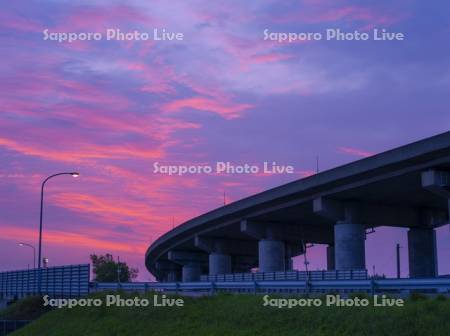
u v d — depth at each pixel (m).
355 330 20.91
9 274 74.19
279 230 92.19
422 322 19.55
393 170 58.66
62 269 56.31
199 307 30.31
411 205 77.00
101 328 33.66
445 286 22.95
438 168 54.78
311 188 69.12
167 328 28.98
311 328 22.48
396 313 20.80
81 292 51.66
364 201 73.12
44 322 41.94
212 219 97.50
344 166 62.84
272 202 79.12
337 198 71.25
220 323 26.72
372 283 25.25
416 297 22.48
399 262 83.06
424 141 52.38
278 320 24.31
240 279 67.00
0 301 67.62
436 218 80.12
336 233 71.69
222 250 113.38
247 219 90.44
